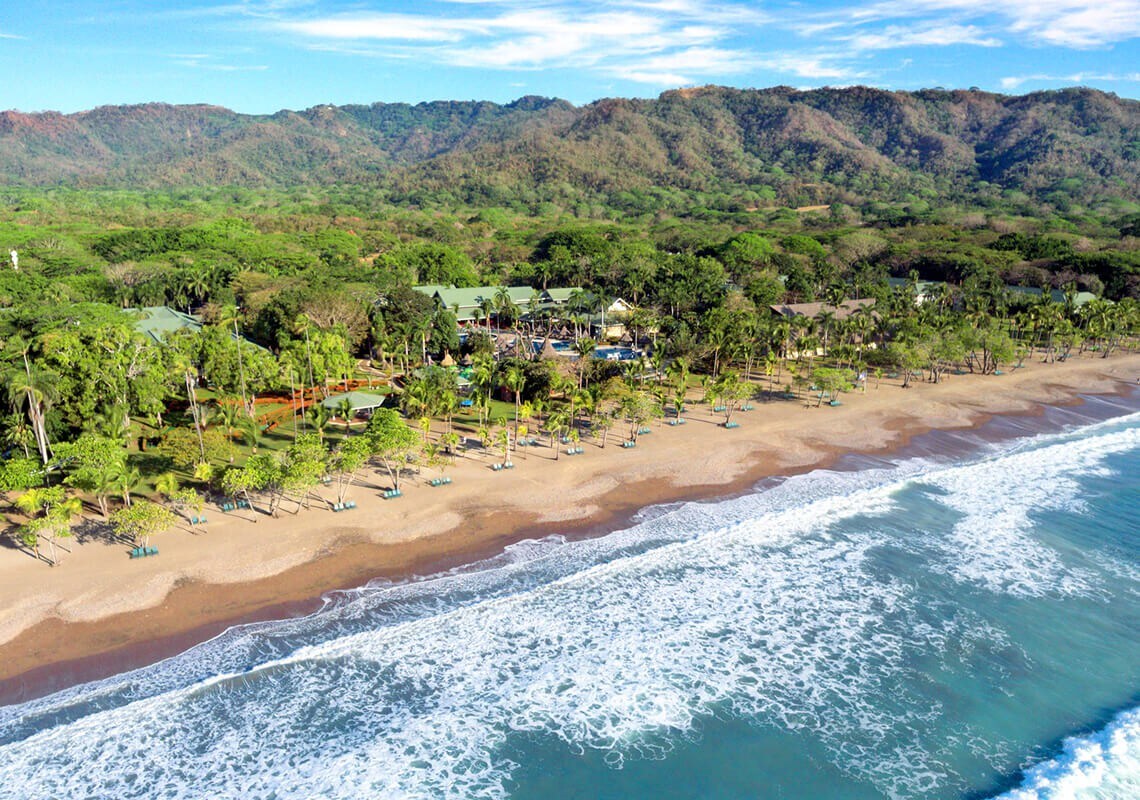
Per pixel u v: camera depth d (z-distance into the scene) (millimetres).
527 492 64062
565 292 141875
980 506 63812
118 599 46938
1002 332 113500
